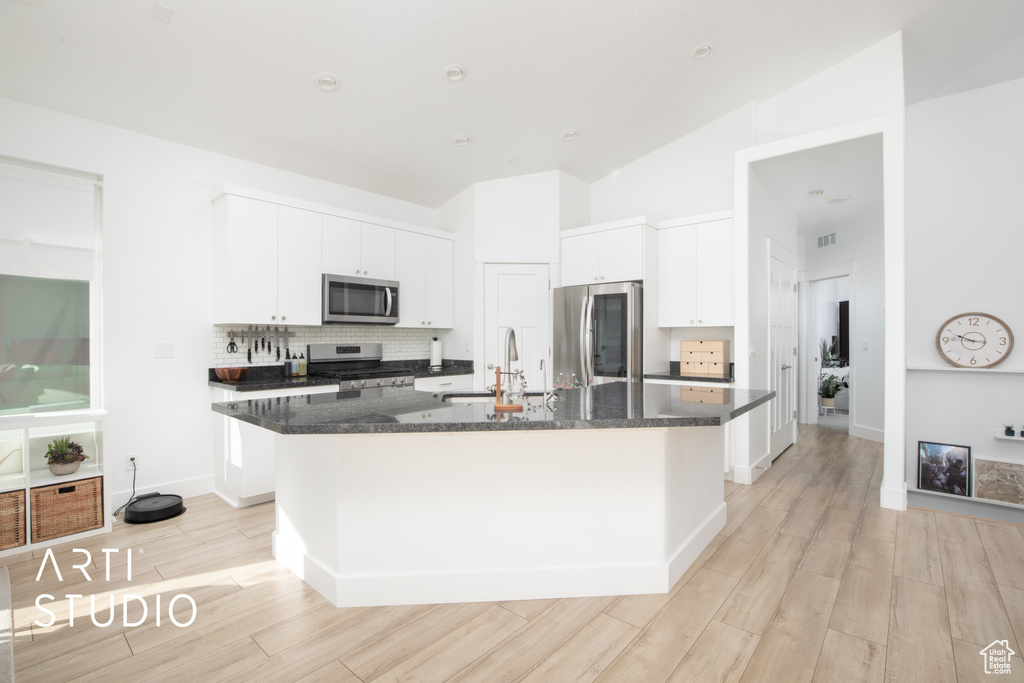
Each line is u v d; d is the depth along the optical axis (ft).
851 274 18.39
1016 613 6.54
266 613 6.56
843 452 15.79
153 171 11.00
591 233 14.98
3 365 9.59
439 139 12.77
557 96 11.76
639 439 7.03
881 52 11.03
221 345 12.01
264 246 11.77
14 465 9.60
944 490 12.64
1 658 5.65
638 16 9.52
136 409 10.78
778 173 13.05
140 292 10.83
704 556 8.25
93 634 6.13
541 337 15.55
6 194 9.40
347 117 11.18
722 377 12.94
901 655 5.66
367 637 6.02
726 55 11.05
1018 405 12.10
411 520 6.75
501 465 6.82
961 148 12.64
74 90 9.18
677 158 14.99
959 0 9.78
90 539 9.16
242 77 9.37
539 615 6.48
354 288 13.34
